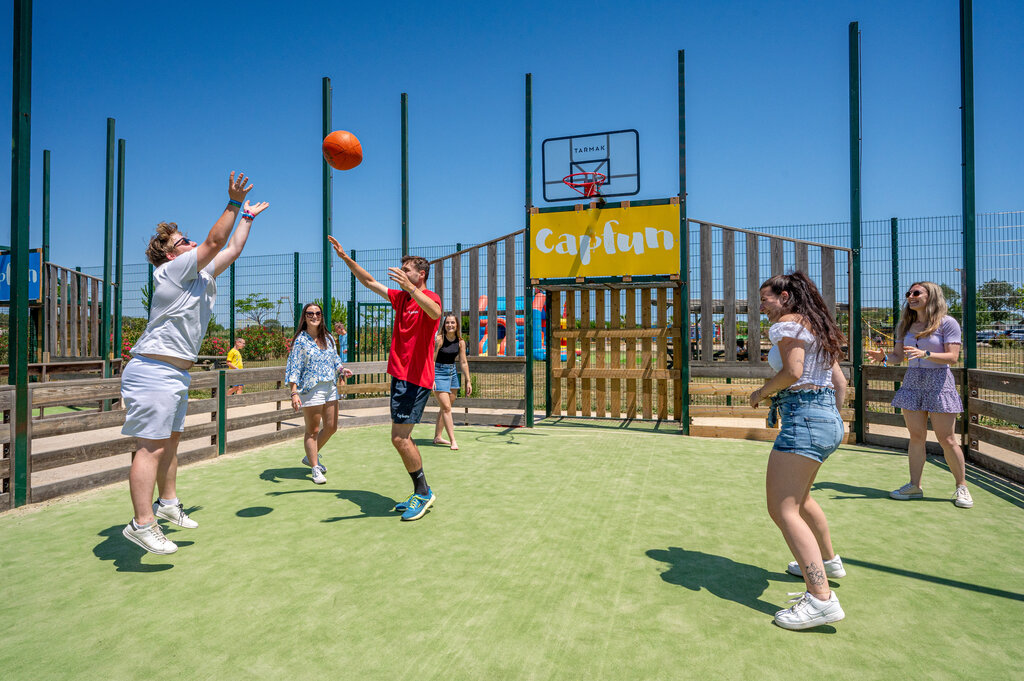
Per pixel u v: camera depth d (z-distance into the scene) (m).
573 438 8.48
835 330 3.00
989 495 5.41
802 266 8.62
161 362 3.76
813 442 2.93
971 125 7.20
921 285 5.12
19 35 5.11
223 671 2.55
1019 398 10.39
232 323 13.05
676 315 9.46
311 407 5.85
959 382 7.05
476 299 10.19
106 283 12.54
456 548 4.04
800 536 2.94
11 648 2.75
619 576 3.55
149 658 2.66
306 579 3.52
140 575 3.60
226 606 3.18
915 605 3.17
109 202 12.58
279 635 2.86
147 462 3.70
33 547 4.11
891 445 7.79
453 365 7.85
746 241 8.84
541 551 3.98
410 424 4.67
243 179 3.79
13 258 5.10
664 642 2.78
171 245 4.01
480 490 5.61
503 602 3.21
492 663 2.60
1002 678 2.48
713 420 9.87
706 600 3.23
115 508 5.11
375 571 3.64
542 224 9.38
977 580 3.49
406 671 2.54
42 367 11.59
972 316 7.09
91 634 2.88
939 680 2.47
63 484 5.46
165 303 3.74
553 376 10.08
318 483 5.91
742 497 5.33
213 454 7.26
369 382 11.36
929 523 4.58
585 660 2.62
